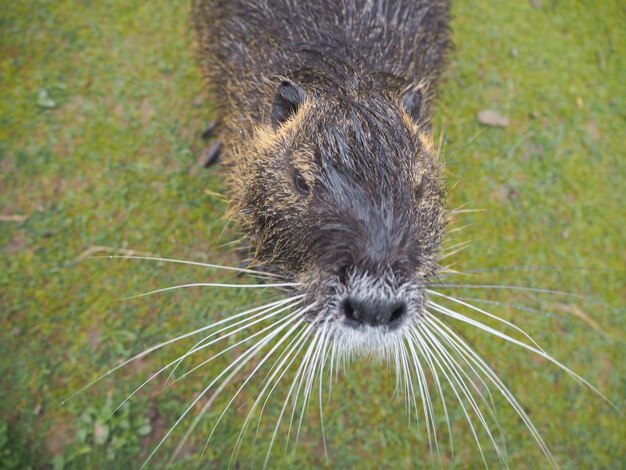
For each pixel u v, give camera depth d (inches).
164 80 14.2
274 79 9.4
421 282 7.4
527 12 16.3
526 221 14.2
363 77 9.0
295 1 10.3
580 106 15.7
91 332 12.1
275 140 8.4
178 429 11.5
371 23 10.3
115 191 13.1
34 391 11.4
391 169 7.2
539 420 12.6
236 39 10.8
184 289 12.5
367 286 6.7
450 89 15.1
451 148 14.4
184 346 12.1
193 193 13.3
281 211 7.9
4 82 13.7
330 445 11.7
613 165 15.3
